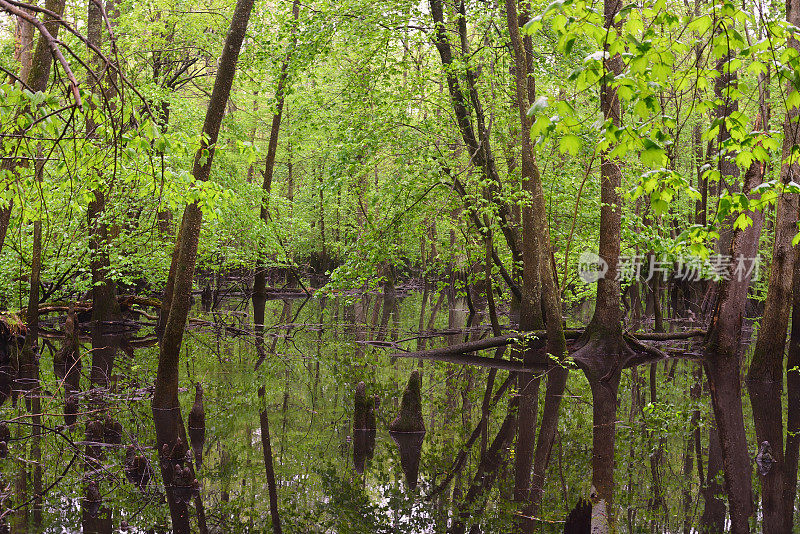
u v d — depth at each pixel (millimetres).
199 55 23953
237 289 31062
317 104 16969
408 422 9680
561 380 13250
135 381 12141
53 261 16219
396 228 16062
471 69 16078
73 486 7102
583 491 7363
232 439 9094
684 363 14906
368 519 6469
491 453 8711
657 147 3725
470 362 15328
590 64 3680
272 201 21906
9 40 16797
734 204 4723
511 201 15594
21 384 11898
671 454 8664
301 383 12914
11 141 6051
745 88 4680
